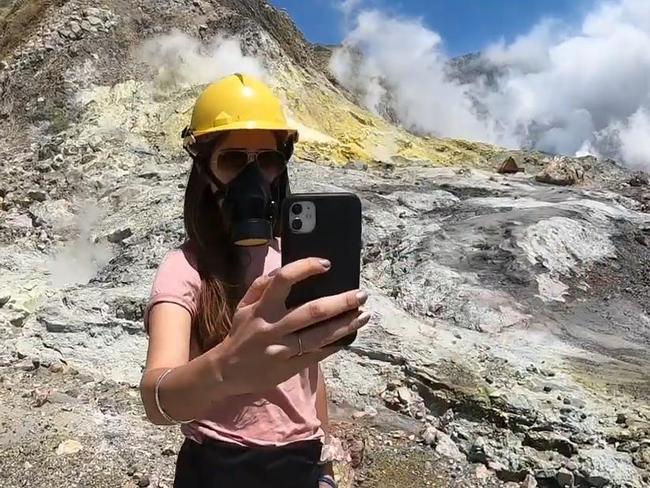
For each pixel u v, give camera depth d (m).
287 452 2.11
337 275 1.65
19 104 18.55
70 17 20.45
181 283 1.94
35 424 5.41
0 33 21.86
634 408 5.96
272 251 2.09
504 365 6.62
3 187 14.16
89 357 6.85
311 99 22.23
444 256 9.34
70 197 13.69
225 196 2.00
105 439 5.30
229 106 2.03
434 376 6.28
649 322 8.42
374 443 5.50
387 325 7.40
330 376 6.43
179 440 5.40
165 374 1.58
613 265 9.70
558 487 5.14
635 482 5.02
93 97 18.41
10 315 7.58
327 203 1.68
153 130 17.67
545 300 8.50
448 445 5.54
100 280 9.17
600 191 14.09
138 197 12.89
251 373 1.40
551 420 5.64
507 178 15.83
